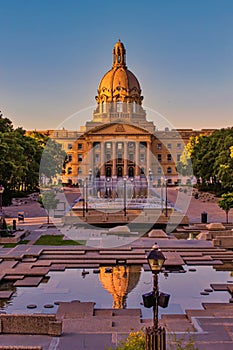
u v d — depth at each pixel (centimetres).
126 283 2833
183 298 2552
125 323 2062
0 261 3253
